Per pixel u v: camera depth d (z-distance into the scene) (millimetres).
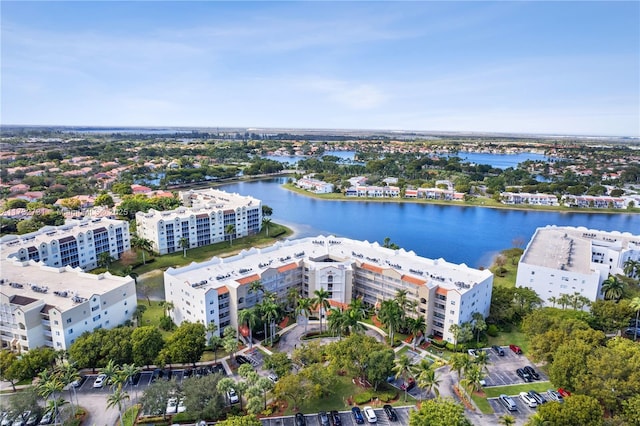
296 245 170625
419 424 80438
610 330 128250
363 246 170375
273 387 95750
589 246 178625
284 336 131625
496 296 143875
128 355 109062
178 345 108938
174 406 97188
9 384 107188
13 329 116062
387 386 106500
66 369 98375
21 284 131125
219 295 127875
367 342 108938
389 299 135000
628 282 157375
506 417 85438
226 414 94250
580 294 144750
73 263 185000
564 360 98250
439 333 131000
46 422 91750
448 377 110312
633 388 88125
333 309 125250
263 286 136750
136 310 139375
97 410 97062
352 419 94688
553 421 81375
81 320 118625
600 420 80188
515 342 128875
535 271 151750
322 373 97500
